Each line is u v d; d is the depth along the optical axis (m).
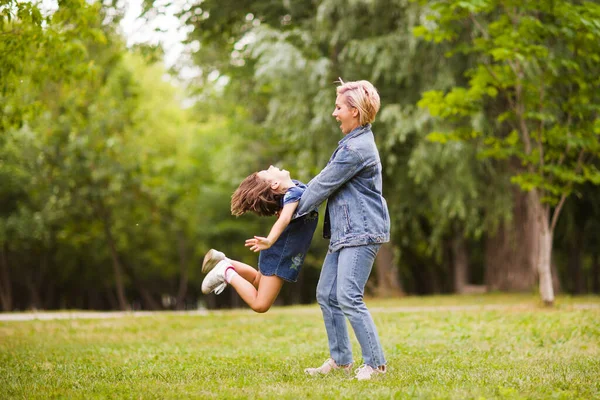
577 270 27.41
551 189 13.47
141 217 32.28
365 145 5.43
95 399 4.55
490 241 23.05
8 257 34.75
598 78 13.20
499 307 14.47
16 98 12.11
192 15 20.77
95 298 44.03
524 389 4.87
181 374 5.80
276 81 19.73
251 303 5.64
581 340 8.31
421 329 10.20
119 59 21.38
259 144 30.16
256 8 20.92
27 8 8.60
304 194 5.45
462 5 11.91
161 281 45.88
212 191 38.12
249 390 4.86
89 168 28.02
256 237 5.43
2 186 29.03
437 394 4.58
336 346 5.85
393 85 19.81
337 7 19.09
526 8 12.72
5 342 9.27
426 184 19.69
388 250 24.11
